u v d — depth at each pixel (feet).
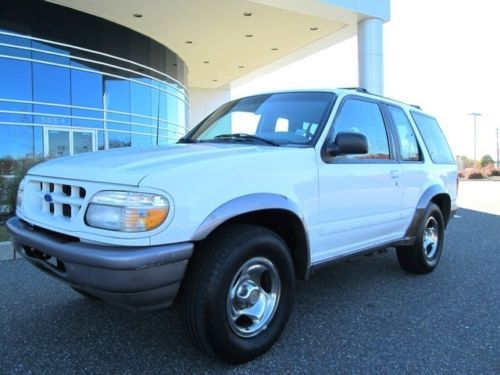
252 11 49.83
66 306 13.23
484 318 12.59
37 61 47.93
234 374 9.34
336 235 12.07
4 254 18.81
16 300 13.73
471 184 90.89
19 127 48.11
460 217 34.24
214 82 92.02
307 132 12.01
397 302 13.85
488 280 16.42
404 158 15.44
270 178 10.14
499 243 23.59
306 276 11.22
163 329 11.60
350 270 17.61
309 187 11.07
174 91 66.80
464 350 10.57
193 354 10.20
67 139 51.44
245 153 10.10
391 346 10.73
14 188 27.30
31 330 11.53
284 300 10.44
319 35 58.29
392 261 19.12
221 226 9.62
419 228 15.98
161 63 62.85
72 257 8.24
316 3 46.73
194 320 8.95
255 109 13.66
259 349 9.85
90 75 52.90
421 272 16.87
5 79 47.39
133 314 12.60
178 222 8.36
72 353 10.27
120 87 55.98
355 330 11.65
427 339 11.15
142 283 8.00
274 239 10.04
